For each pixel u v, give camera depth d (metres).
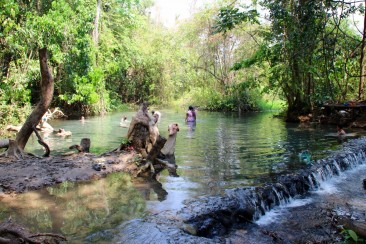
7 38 13.77
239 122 19.11
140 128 9.25
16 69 15.65
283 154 9.78
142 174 7.64
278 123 18.47
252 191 6.32
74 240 4.38
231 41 29.75
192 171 7.89
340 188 7.68
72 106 24.00
